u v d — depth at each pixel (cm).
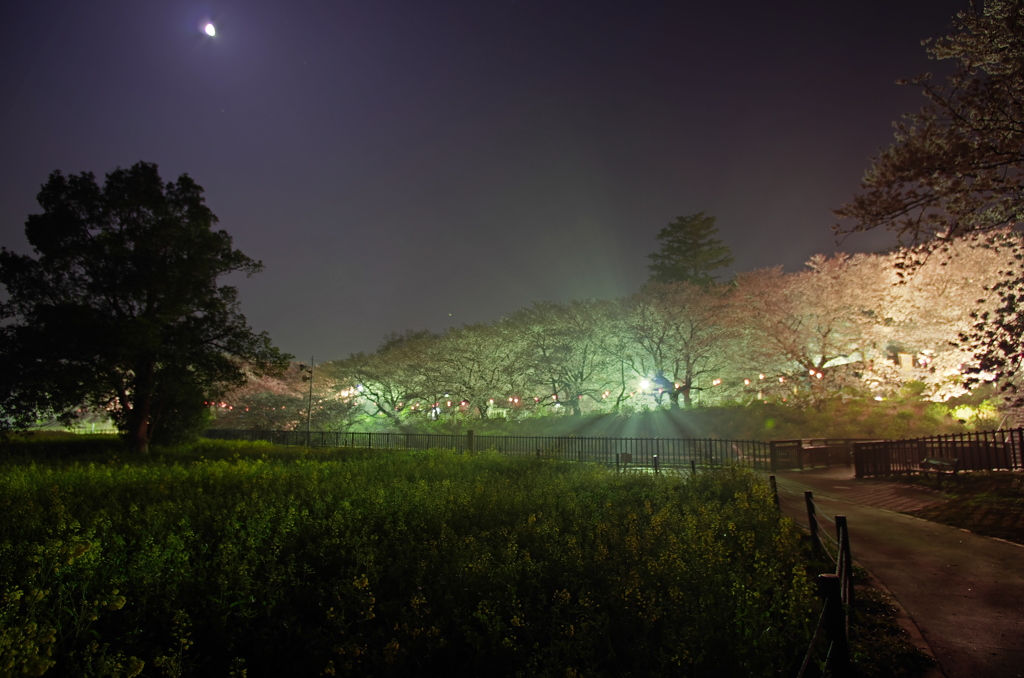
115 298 2861
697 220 6562
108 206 2817
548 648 457
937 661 485
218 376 3161
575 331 4228
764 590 547
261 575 588
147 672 448
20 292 2752
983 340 1071
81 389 2662
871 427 2639
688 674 436
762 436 2838
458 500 955
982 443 1606
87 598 523
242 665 452
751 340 3591
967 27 1167
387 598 576
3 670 347
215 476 1399
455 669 478
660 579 573
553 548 684
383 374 5278
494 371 4644
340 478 1345
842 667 321
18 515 852
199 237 3030
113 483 1272
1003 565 732
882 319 3072
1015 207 1120
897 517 1066
